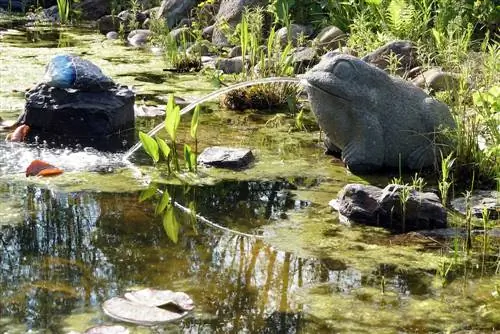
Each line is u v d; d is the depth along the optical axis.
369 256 3.98
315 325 3.28
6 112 6.40
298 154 5.68
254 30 7.90
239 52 8.74
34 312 3.32
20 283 3.58
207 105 7.10
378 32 8.14
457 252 4.06
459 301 3.53
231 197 4.79
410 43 7.30
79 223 4.29
